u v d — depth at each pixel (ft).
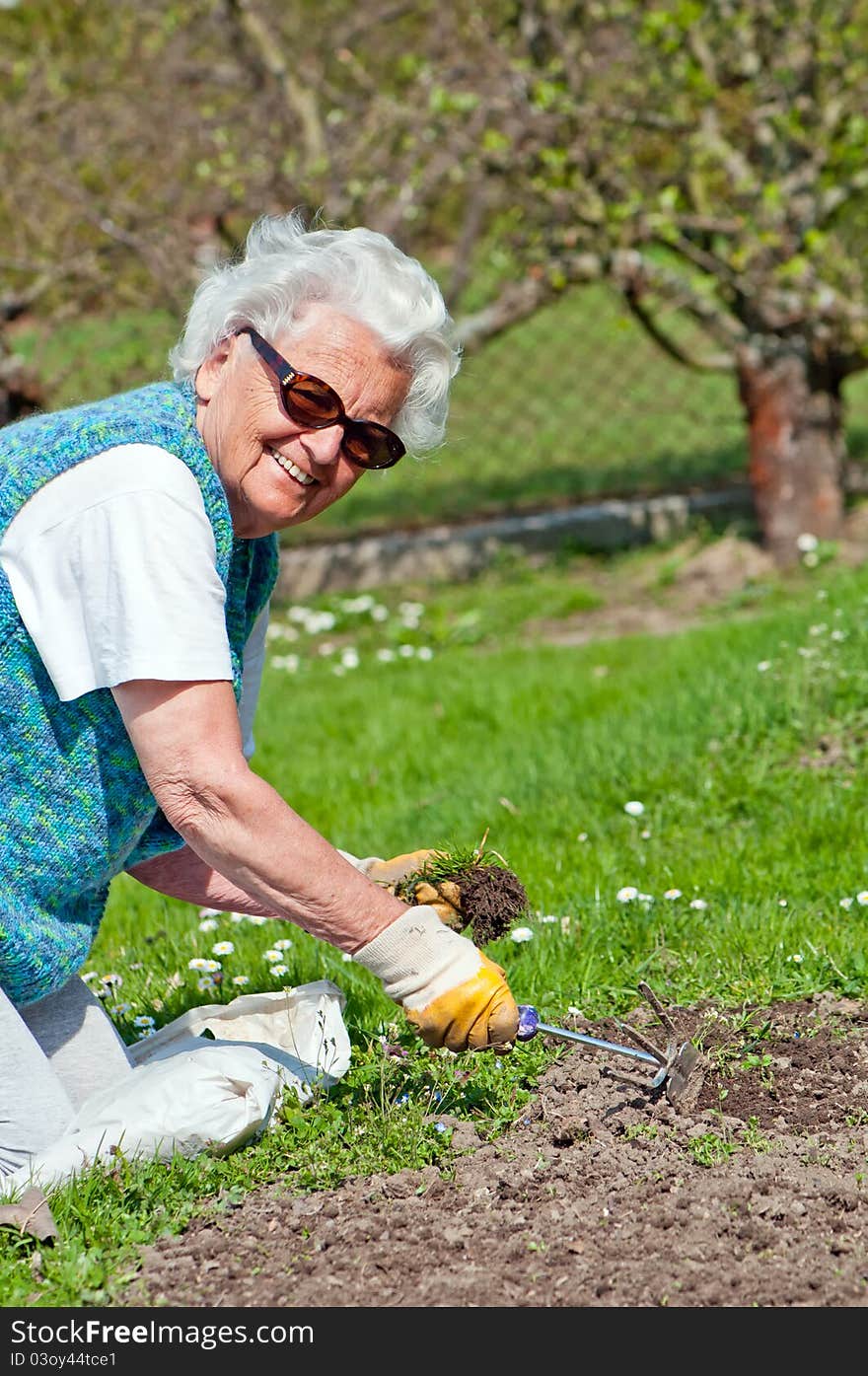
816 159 27.35
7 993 8.37
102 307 29.84
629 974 10.97
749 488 34.04
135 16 28.63
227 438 7.77
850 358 28.04
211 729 7.41
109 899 15.30
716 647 21.39
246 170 27.89
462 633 27.37
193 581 7.38
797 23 26.84
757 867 13.01
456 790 17.10
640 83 27.48
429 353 7.81
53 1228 7.72
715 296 29.40
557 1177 8.34
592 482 37.22
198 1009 9.59
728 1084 9.37
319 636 28.99
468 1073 9.56
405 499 37.58
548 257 27.86
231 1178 8.38
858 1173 8.20
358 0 29.32
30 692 7.74
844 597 21.81
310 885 7.48
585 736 18.04
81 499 7.43
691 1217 7.87
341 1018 9.43
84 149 28.22
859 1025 10.08
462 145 26.32
